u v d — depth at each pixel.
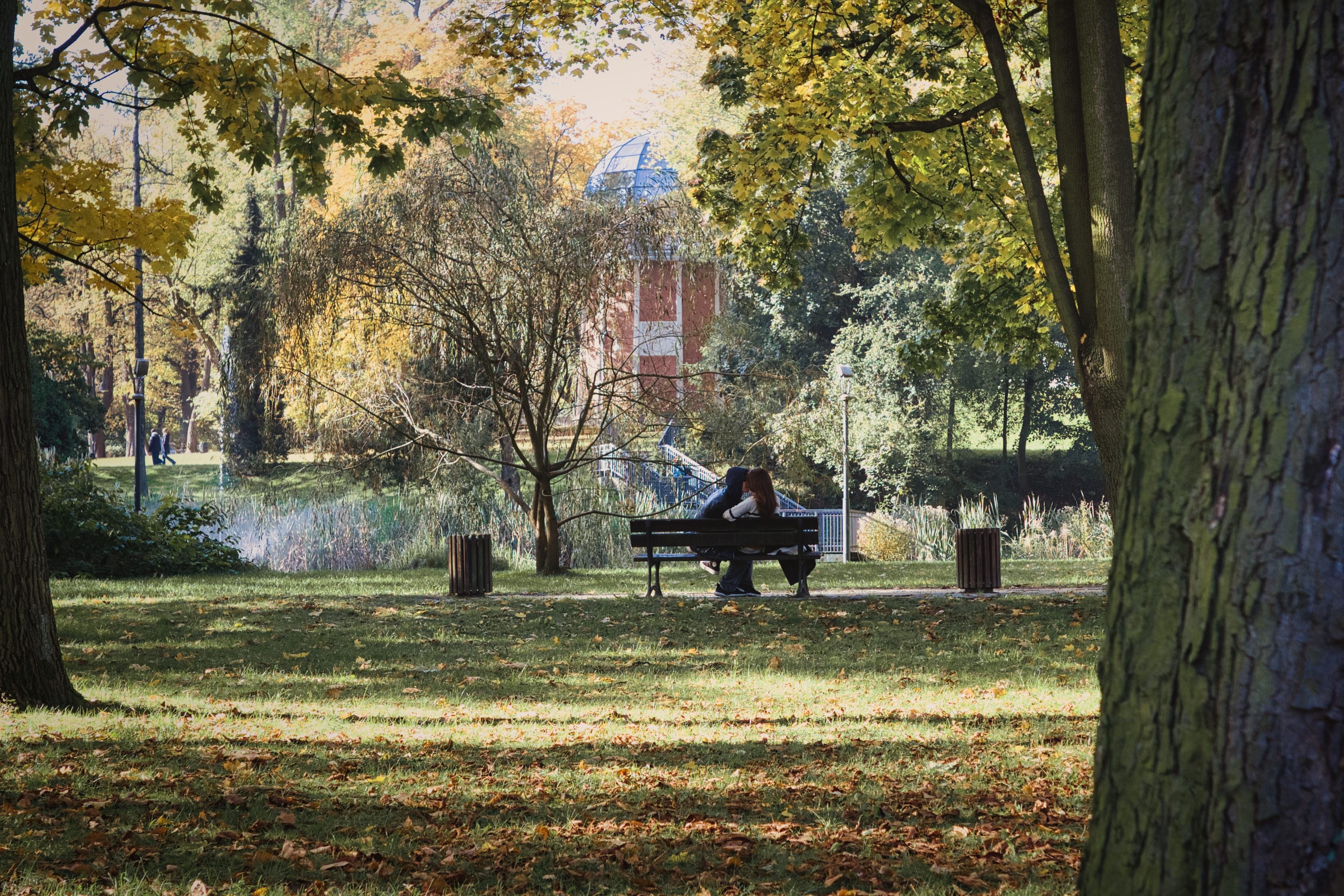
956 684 9.95
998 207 17.52
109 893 3.99
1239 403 2.46
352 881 4.33
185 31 12.42
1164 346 2.63
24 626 8.11
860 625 12.88
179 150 46.28
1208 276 2.55
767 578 18.67
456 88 13.84
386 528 24.12
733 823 5.29
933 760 6.72
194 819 5.11
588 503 23.16
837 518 30.30
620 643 12.14
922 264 41.09
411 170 19.66
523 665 11.05
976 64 16.92
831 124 14.87
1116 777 2.65
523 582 18.09
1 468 8.06
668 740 7.49
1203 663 2.47
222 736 7.15
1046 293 18.77
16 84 11.92
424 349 20.53
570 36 14.73
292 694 9.62
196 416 63.72
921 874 4.41
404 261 18.61
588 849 4.82
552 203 20.06
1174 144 2.64
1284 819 2.31
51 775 5.72
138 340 36.41
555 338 18.94
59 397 41.47
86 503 20.42
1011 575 19.06
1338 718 2.29
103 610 13.95
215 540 22.48
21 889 3.94
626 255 19.33
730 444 21.02
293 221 29.11
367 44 44.47
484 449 22.42
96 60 12.41
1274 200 2.44
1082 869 2.74
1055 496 46.84
